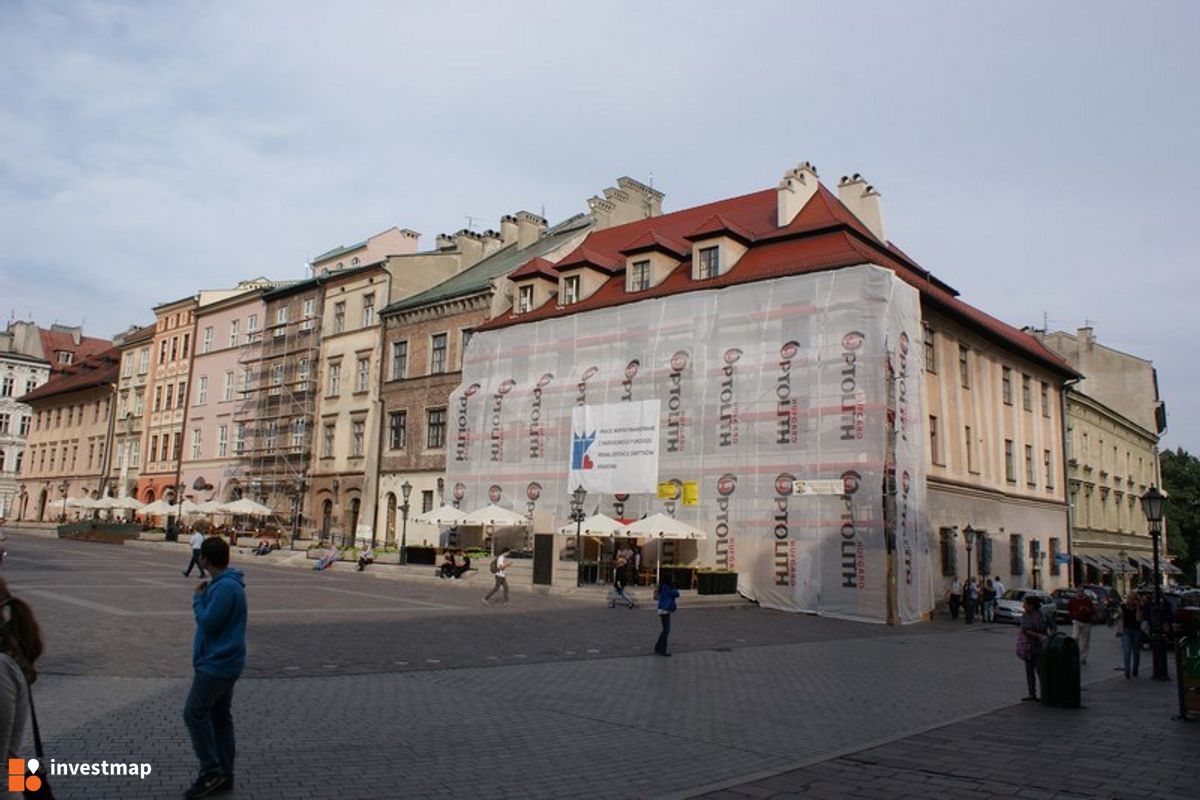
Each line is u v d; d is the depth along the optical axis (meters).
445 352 48.81
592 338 40.47
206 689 7.16
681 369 36.69
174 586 25.97
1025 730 12.06
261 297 62.50
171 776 7.75
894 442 31.33
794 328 33.66
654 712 12.13
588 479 38.00
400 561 40.44
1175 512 77.81
